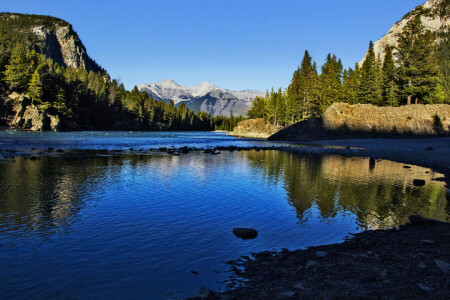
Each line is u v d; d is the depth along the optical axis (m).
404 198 16.95
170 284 6.98
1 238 9.66
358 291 6.11
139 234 10.45
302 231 11.32
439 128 69.06
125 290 6.68
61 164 26.78
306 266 7.77
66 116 104.38
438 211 14.36
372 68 91.81
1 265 7.76
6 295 6.32
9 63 102.62
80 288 6.72
